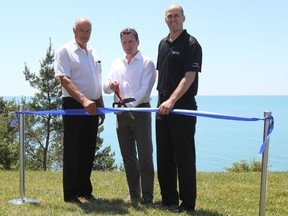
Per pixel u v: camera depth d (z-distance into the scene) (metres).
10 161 17.03
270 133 4.25
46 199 5.67
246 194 6.53
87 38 5.29
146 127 5.46
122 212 4.98
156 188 7.06
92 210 5.03
